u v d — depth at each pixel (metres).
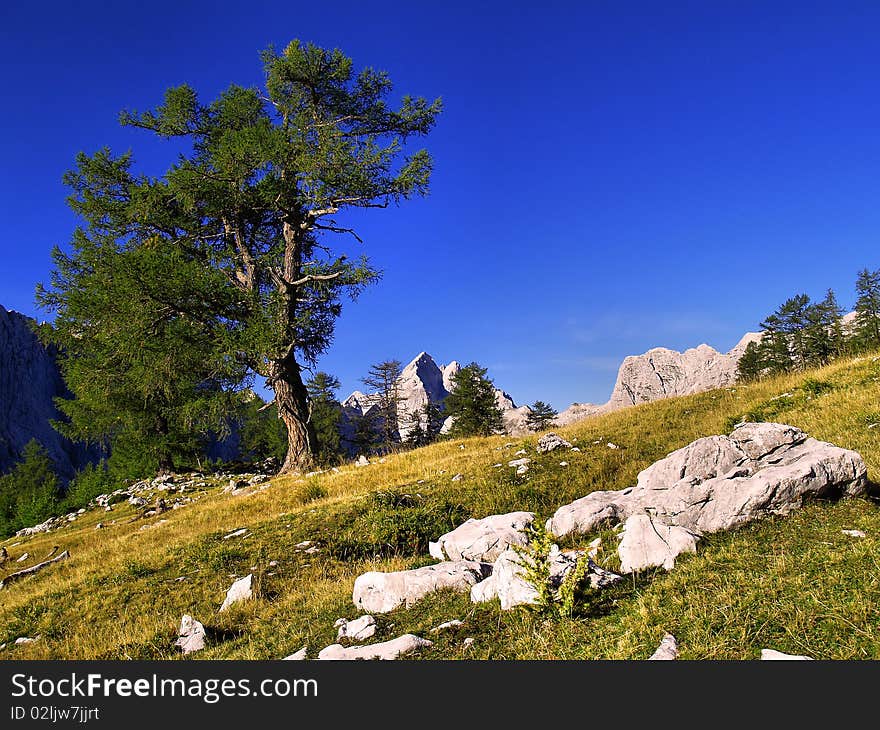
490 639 4.96
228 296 25.48
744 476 7.45
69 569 14.86
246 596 9.00
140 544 16.44
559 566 5.85
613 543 7.20
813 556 5.04
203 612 9.03
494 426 62.03
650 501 7.79
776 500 6.58
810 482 6.68
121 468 44.44
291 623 7.21
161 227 29.56
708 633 4.10
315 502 17.39
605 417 21.89
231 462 48.09
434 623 5.75
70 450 110.44
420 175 25.34
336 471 23.14
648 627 4.39
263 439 61.47
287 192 25.38
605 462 14.41
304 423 28.12
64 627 9.69
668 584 5.12
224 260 27.42
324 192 25.80
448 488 14.84
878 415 11.03
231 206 27.70
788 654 3.71
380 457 25.50
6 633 9.89
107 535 21.00
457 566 7.14
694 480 7.49
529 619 5.03
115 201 31.44
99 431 38.12
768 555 5.36
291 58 26.69
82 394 34.44
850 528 5.73
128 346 25.73
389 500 14.02
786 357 63.47
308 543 11.97
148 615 9.37
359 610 6.91
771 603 4.33
